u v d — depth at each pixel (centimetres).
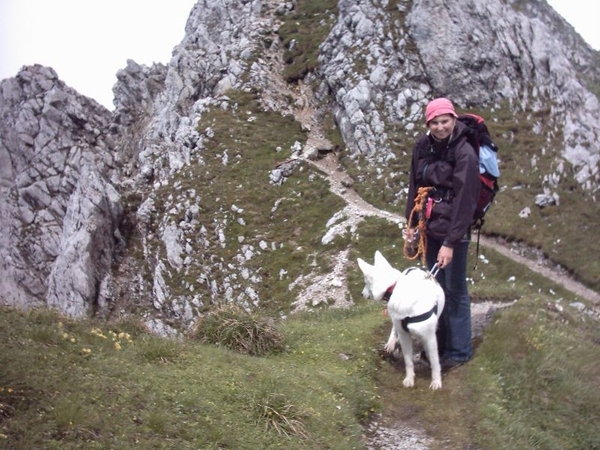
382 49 6731
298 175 6131
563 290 3941
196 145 6831
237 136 6800
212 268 5431
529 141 5597
